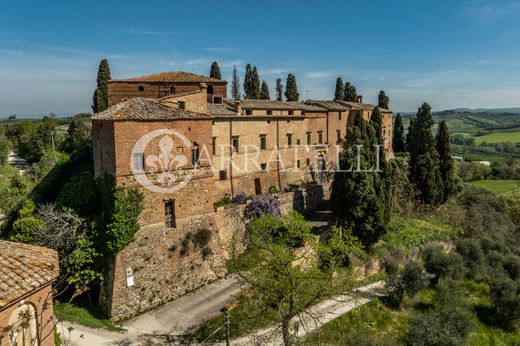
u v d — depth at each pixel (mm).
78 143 58719
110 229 22875
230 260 29188
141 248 24109
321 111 53594
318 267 22188
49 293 14023
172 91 42344
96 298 24812
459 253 34875
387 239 35344
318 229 35500
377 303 27078
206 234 27406
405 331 25047
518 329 28344
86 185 26266
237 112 41344
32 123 114812
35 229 25000
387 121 69625
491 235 43625
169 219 25906
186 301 25203
